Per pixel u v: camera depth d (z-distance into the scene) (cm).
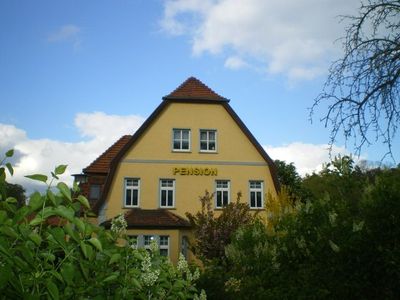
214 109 2839
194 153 2772
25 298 209
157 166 2722
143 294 320
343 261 447
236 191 2755
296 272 501
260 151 2809
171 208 2689
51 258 234
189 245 2400
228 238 2203
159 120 2781
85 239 259
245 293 520
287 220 551
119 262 320
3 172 258
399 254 418
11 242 232
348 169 572
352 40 951
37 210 256
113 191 2652
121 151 2695
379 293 431
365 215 468
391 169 550
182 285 372
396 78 904
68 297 242
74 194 299
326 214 507
